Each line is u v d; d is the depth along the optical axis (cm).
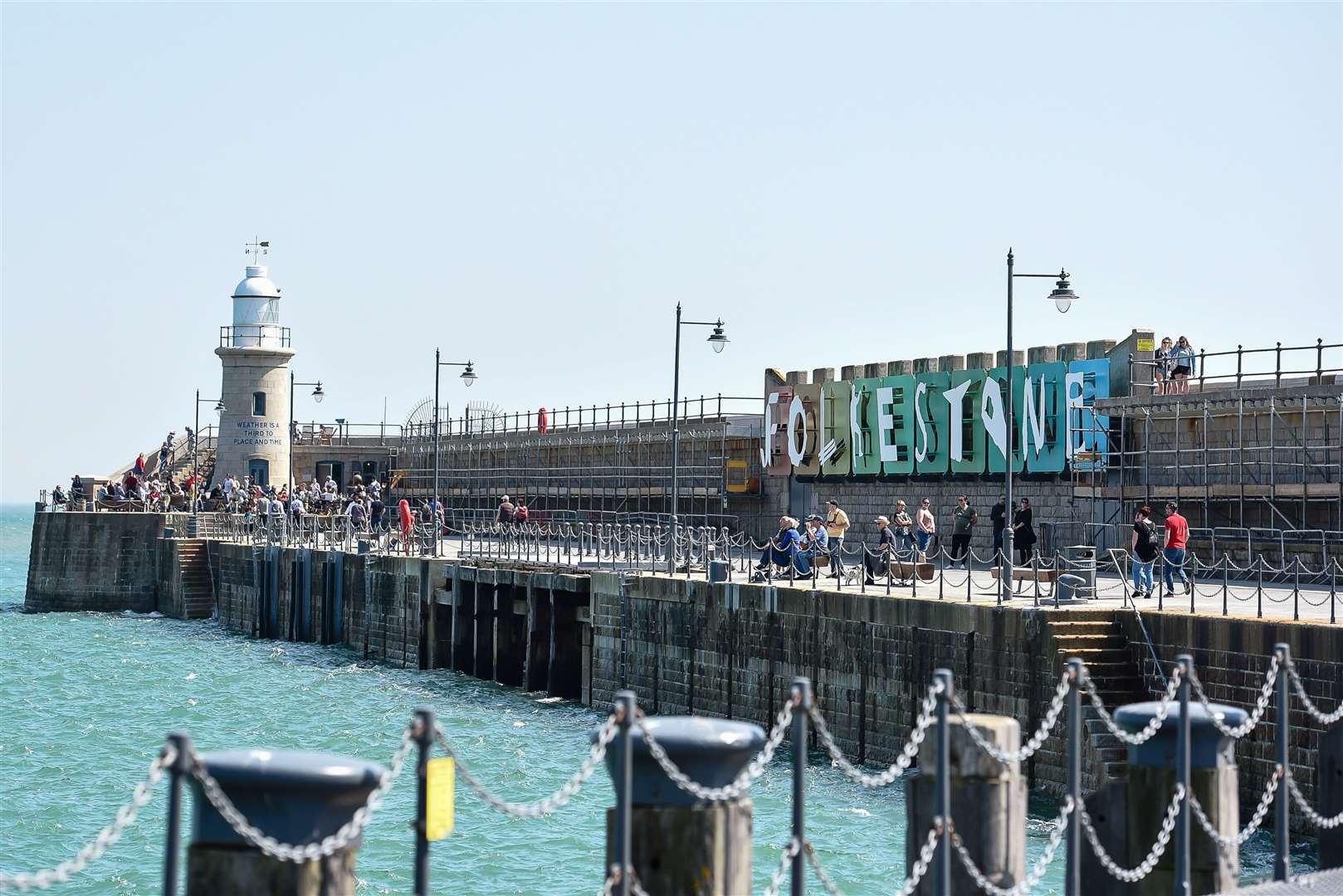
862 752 4656
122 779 4741
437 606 7338
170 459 12088
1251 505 5300
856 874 3388
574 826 3984
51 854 3825
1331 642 3416
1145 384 5775
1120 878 1870
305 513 9269
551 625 6331
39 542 10325
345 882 1380
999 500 6550
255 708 6169
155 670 7388
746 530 8106
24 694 6588
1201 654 3772
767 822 3838
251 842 1349
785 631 5016
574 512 9662
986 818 1700
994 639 4178
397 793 4403
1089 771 3847
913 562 5019
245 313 11544
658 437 8931
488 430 11625
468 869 3581
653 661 5712
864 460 7238
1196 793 1947
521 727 5578
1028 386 6341
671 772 1491
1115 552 5466
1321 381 5134
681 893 1523
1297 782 3472
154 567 10325
